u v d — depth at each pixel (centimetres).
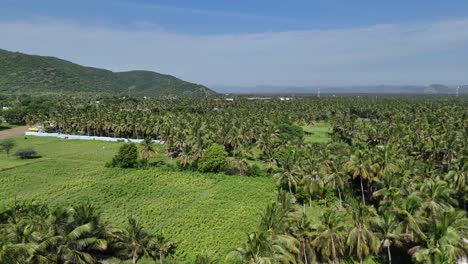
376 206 6425
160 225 5928
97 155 10925
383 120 14238
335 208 6581
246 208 6606
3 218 4778
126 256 4691
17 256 3484
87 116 14175
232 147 10956
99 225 4266
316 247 4419
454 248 3791
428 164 6900
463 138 8519
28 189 7681
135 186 7906
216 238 5406
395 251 4903
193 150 9200
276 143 9875
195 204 6888
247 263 3603
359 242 4234
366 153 6794
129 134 13825
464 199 6075
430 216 4556
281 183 7244
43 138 13850
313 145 9225
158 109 19238
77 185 7950
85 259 3959
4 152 11200
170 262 4688
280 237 3991
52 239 3744
